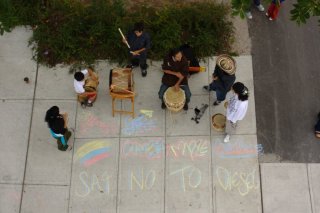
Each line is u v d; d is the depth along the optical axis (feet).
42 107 28.07
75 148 26.81
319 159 26.32
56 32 30.14
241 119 25.44
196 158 26.35
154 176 25.95
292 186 25.57
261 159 26.32
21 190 25.77
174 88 25.71
